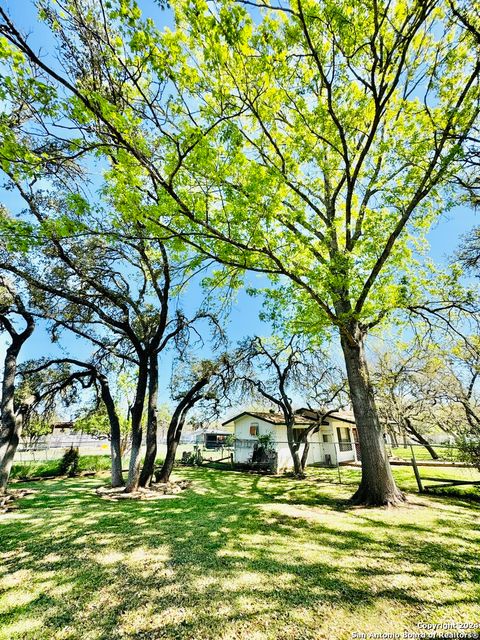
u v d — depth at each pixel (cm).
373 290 882
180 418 1422
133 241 1143
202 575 456
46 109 423
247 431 2295
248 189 557
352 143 920
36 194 994
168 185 511
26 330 1196
